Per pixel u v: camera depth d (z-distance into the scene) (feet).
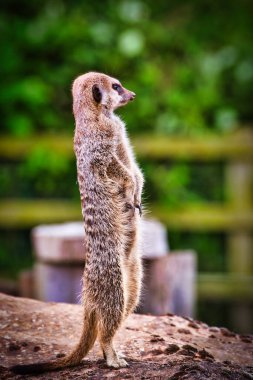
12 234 50.49
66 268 35.55
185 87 55.06
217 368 20.71
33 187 52.70
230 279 44.60
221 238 50.44
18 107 52.85
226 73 57.21
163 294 35.99
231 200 47.39
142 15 58.39
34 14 57.88
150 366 21.06
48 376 20.79
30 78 53.52
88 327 21.65
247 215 46.19
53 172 50.21
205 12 60.13
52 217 46.70
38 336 23.88
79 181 23.00
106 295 21.72
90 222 22.25
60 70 54.39
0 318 24.85
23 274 39.60
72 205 46.75
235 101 57.00
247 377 20.39
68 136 49.37
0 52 53.67
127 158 24.00
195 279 44.78
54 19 56.18
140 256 23.52
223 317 47.29
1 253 50.26
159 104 53.72
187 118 53.31
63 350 22.93
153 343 23.61
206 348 23.99
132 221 23.07
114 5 57.06
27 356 22.49
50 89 53.88
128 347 23.16
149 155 48.01
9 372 21.15
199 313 47.16
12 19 56.49
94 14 57.62
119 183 22.86
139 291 23.44
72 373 20.90
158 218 47.03
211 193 52.29
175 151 47.93
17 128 51.90
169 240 49.60
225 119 52.65
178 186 50.11
